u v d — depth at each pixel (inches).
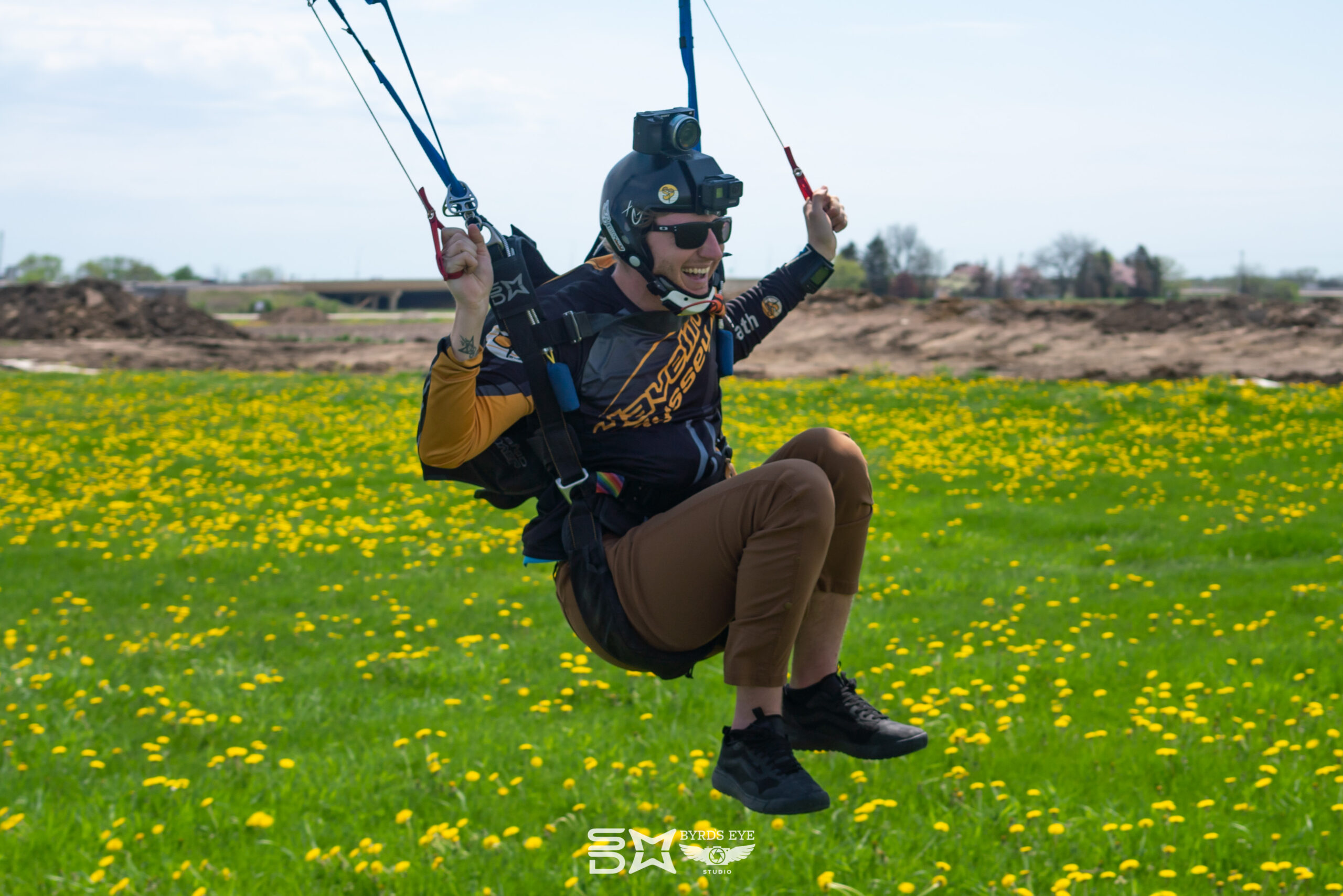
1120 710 275.1
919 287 5231.3
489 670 331.6
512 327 103.2
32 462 750.5
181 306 2295.8
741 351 127.6
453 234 96.6
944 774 234.1
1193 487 610.5
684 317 111.3
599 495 108.9
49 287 2282.2
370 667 338.6
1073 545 496.4
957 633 355.6
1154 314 1553.9
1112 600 394.0
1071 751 249.8
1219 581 418.6
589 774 241.9
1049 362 1358.3
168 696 305.4
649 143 106.7
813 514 98.6
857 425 848.3
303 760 255.3
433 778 242.2
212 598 433.4
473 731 275.3
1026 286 5438.0
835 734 112.8
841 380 1160.2
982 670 307.6
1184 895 182.1
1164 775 234.7
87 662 332.5
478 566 481.7
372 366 1614.2
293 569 473.7
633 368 108.0
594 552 105.6
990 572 448.1
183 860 202.5
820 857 199.2
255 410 1001.5
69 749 263.6
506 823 220.1
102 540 531.8
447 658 341.7
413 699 306.0
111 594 433.7
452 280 95.0
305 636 377.4
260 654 356.8
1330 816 208.8
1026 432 808.9
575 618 110.3
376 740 269.4
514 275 103.1
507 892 189.9
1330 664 307.9
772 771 101.4
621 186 107.6
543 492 111.9
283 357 1781.5
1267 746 248.1
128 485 669.9
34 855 205.8
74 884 188.7
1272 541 473.1
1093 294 5241.1
